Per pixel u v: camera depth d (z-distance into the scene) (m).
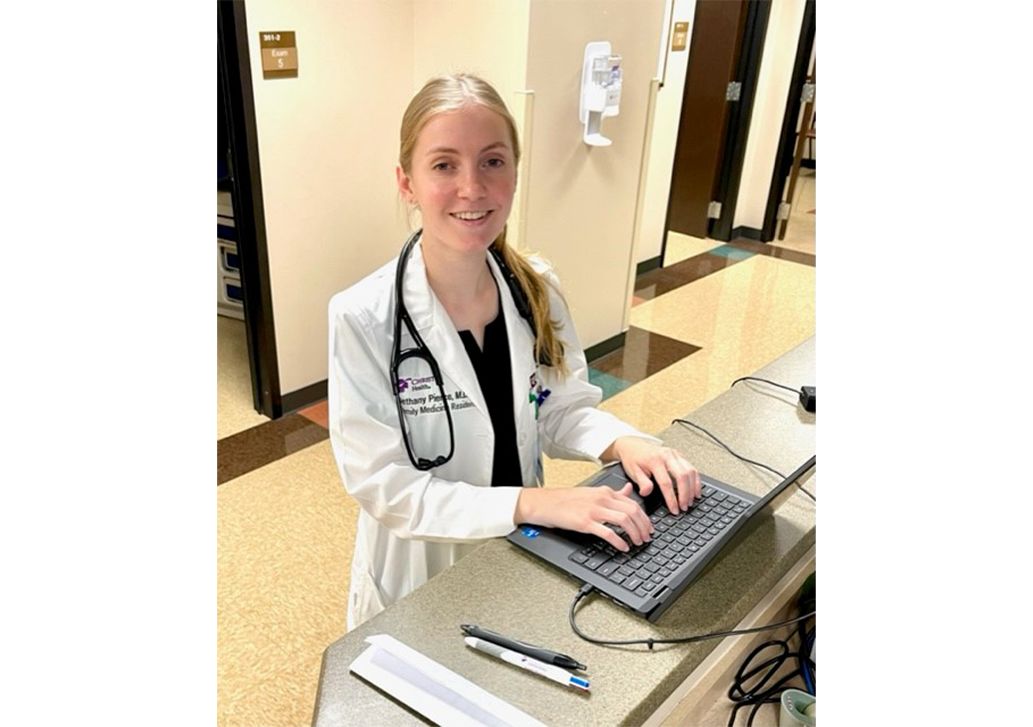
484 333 1.17
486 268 1.16
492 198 1.01
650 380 3.31
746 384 1.45
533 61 2.58
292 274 2.79
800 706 0.84
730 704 0.93
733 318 4.02
